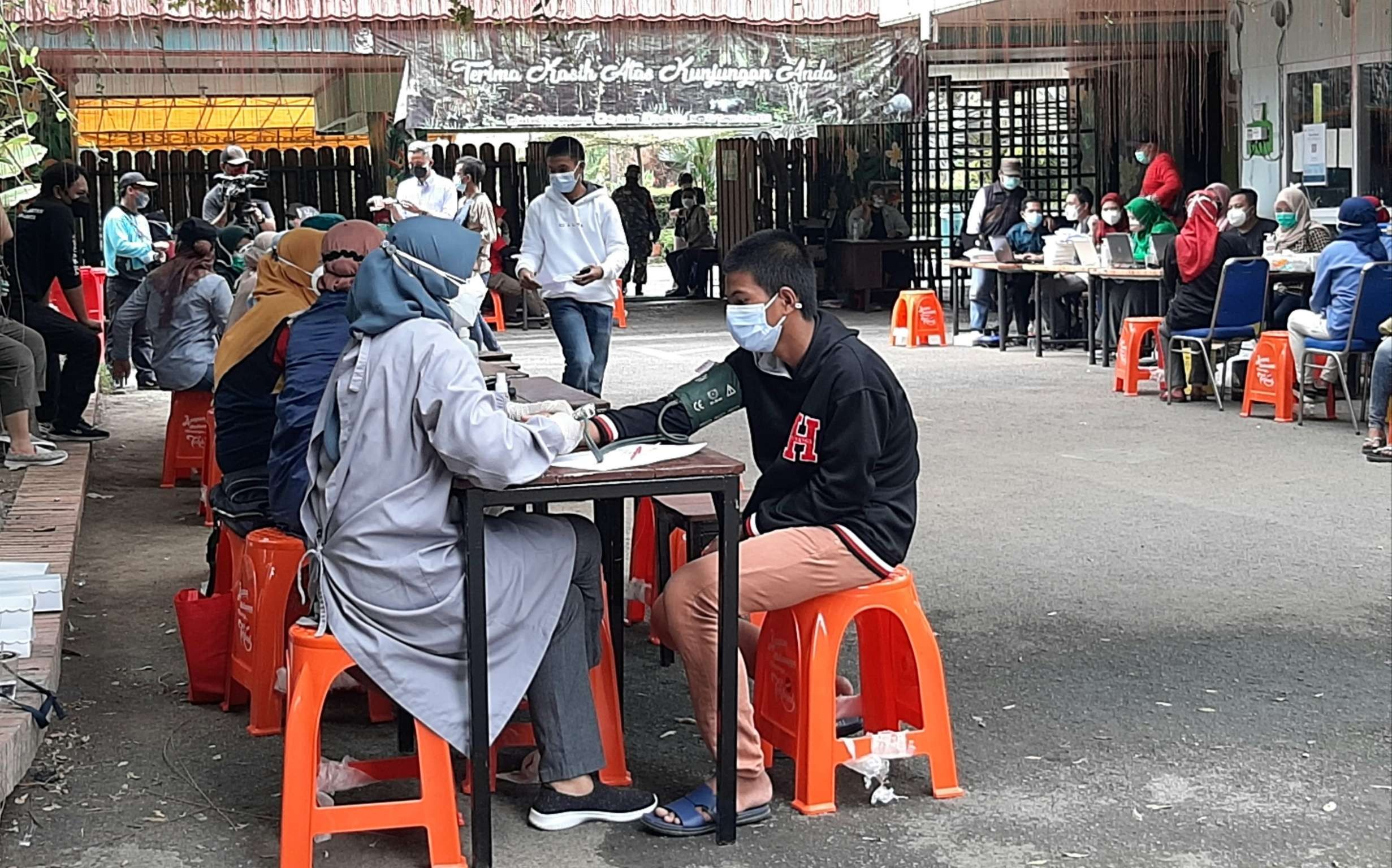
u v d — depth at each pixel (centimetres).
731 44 1741
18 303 925
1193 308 1155
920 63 1798
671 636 407
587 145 3578
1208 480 871
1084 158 2142
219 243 1087
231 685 501
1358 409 1120
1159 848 392
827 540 404
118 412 1221
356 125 1980
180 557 720
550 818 404
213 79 1838
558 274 952
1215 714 491
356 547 371
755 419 425
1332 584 646
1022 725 483
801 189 2364
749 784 407
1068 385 1294
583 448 399
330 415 380
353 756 465
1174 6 1800
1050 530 754
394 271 377
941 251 2333
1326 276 1043
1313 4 1656
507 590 379
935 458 957
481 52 1642
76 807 423
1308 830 403
